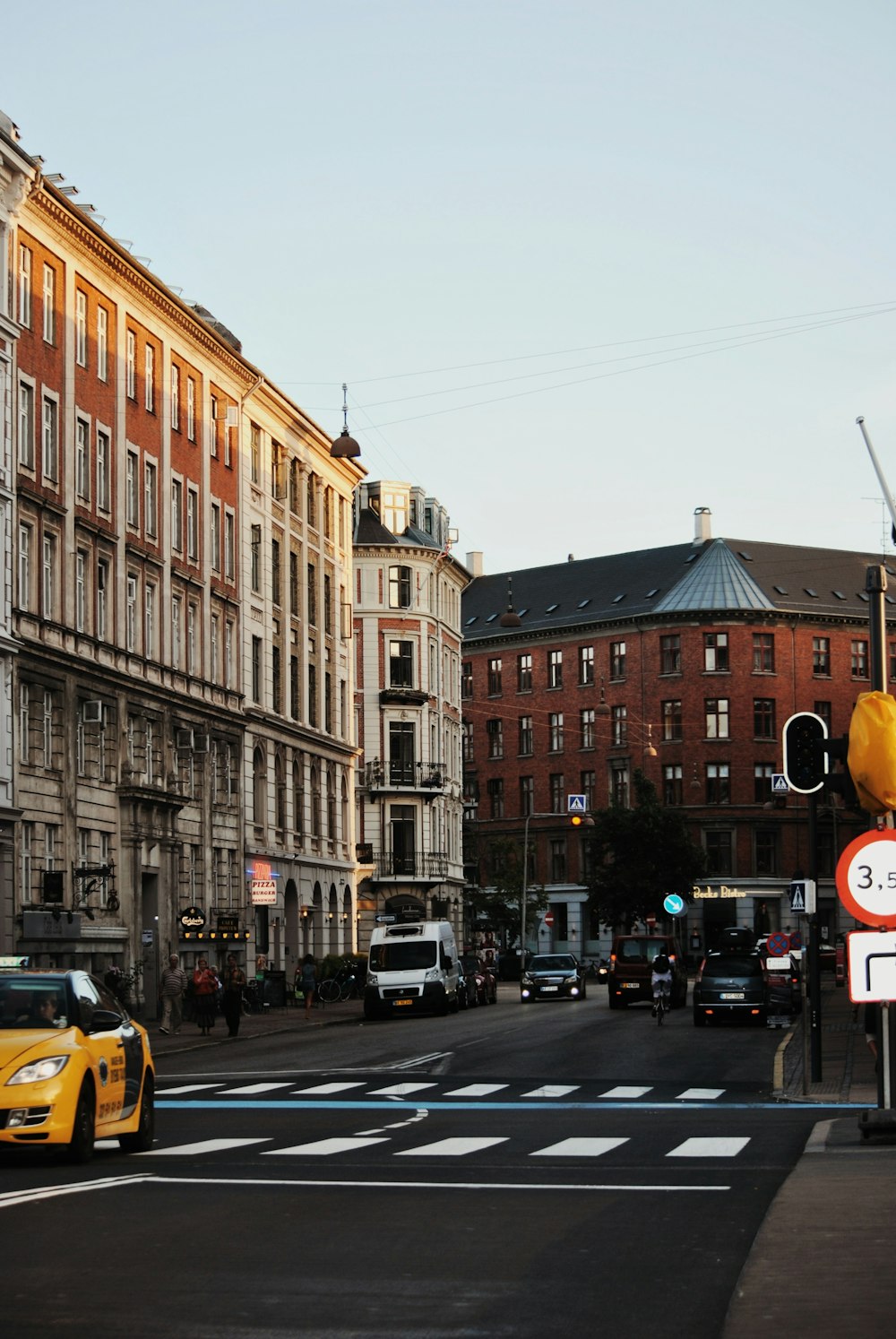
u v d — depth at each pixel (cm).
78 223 5406
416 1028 5191
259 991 6475
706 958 5022
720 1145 1916
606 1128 2184
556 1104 2684
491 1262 1091
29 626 4994
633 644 12175
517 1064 3622
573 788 12425
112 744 5550
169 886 5916
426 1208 1348
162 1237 1192
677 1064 3594
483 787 12962
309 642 7994
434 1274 1045
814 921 2959
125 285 5853
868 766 1728
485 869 12838
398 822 10112
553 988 7444
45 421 5256
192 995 5575
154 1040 4769
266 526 7369
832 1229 1163
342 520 8638
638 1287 1003
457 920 10781
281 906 7338
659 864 10200
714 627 11919
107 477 5722
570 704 12500
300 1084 3186
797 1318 873
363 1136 2083
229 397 6944
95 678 5403
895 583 12606
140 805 5634
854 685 12200
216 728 6562
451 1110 2577
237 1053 4234
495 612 13175
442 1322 902
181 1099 2848
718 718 11875
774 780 3384
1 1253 1122
